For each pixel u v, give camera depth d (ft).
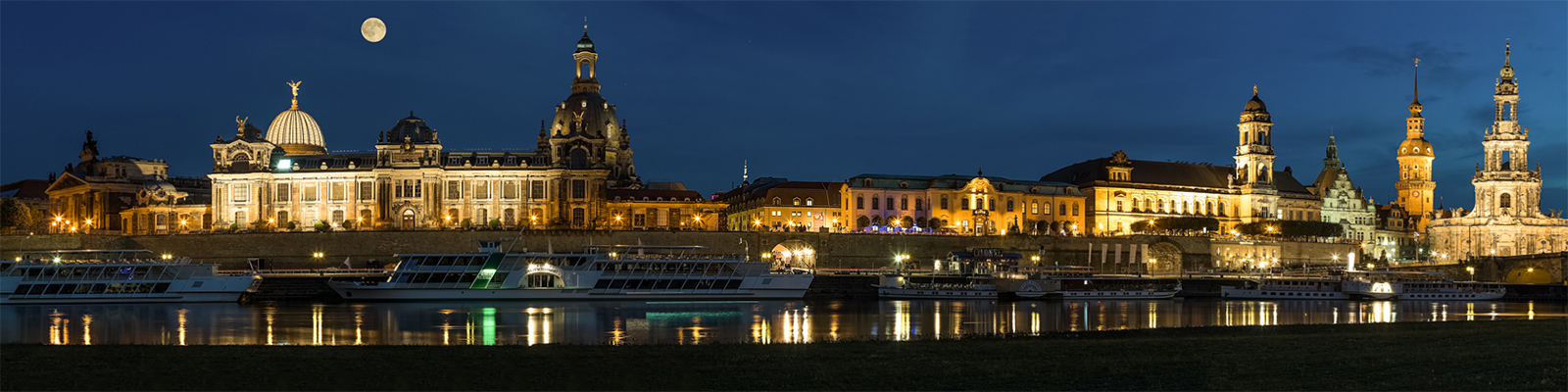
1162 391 190.70
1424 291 561.84
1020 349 250.16
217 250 640.99
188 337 318.86
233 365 218.18
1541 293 577.43
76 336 321.32
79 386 195.83
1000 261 643.45
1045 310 456.86
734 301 490.90
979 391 191.93
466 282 470.80
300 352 239.50
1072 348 253.03
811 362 224.33
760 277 497.87
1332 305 510.99
